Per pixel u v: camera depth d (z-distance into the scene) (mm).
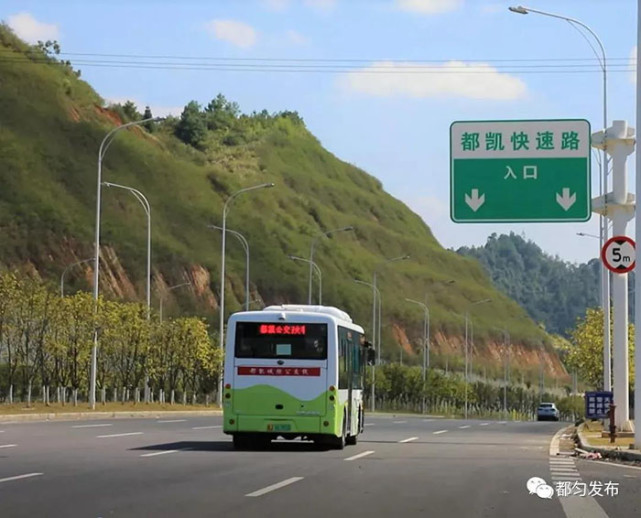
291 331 24516
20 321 46062
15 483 15484
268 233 138125
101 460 19906
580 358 58312
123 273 112062
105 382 57250
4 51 135750
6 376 54469
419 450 25500
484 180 27688
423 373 104312
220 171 148625
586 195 27453
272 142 191250
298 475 17766
